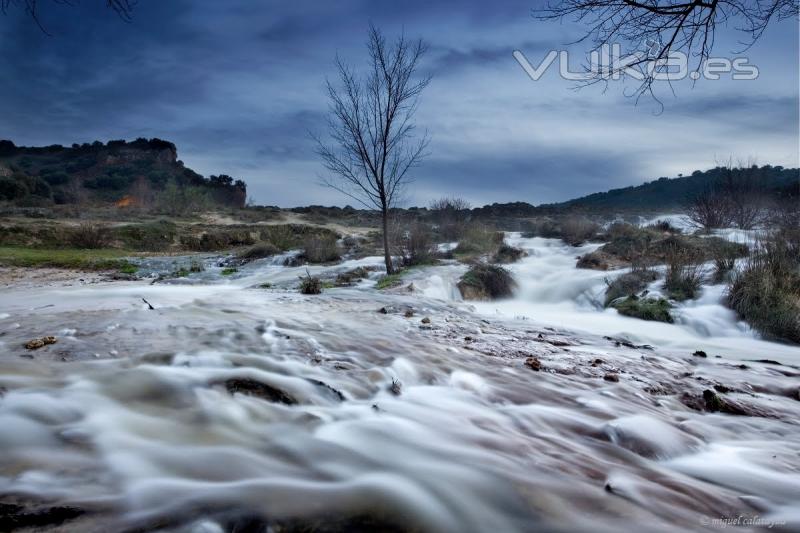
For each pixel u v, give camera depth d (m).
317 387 3.28
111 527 1.58
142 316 5.37
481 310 10.08
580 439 2.97
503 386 3.88
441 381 3.88
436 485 2.16
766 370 5.51
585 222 21.45
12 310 6.14
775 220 16.20
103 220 28.08
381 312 7.52
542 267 14.68
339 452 2.42
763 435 3.34
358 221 38.34
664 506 2.18
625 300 10.29
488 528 1.87
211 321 5.20
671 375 4.87
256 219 34.81
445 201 26.08
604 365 5.02
